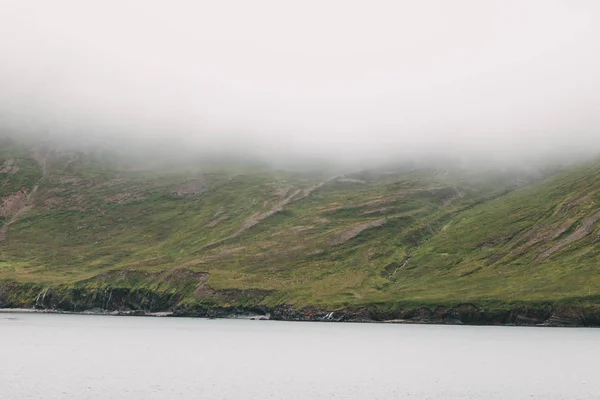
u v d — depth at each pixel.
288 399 81.38
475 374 107.00
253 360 128.62
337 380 99.56
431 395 84.94
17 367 111.12
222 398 81.81
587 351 144.62
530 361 125.81
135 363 120.62
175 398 81.19
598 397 83.62
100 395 82.38
